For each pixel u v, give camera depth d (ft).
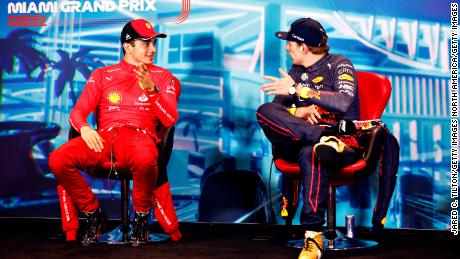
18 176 18.26
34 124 18.24
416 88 17.37
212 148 17.83
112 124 14.52
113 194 18.06
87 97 14.61
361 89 14.38
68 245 14.08
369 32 17.51
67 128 18.15
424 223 17.20
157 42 18.03
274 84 13.21
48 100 18.21
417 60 17.39
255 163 17.71
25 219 18.13
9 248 13.67
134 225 14.08
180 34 18.01
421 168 17.26
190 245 14.21
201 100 17.88
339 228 17.02
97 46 18.17
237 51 17.83
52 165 13.56
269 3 17.75
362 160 13.15
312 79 14.16
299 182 15.05
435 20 17.37
